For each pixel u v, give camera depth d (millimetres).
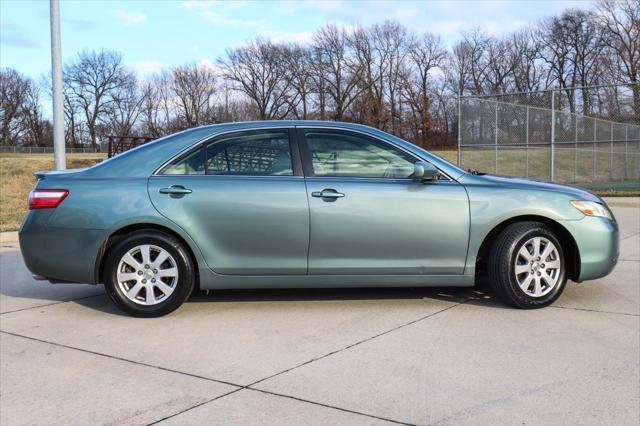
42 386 3506
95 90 91250
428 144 64125
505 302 4938
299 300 5293
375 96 67312
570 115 20312
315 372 3631
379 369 3652
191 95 88375
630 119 20000
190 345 4176
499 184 4965
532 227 4820
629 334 4250
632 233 9188
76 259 4781
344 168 4914
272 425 2961
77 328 4641
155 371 3707
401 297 5352
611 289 5602
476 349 3971
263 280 4832
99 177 4863
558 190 4969
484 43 71375
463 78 71812
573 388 3322
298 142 4938
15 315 5066
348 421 2984
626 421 2926
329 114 75375
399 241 4797
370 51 70750
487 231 4828
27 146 94188
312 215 4746
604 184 19000
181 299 4801
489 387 3355
